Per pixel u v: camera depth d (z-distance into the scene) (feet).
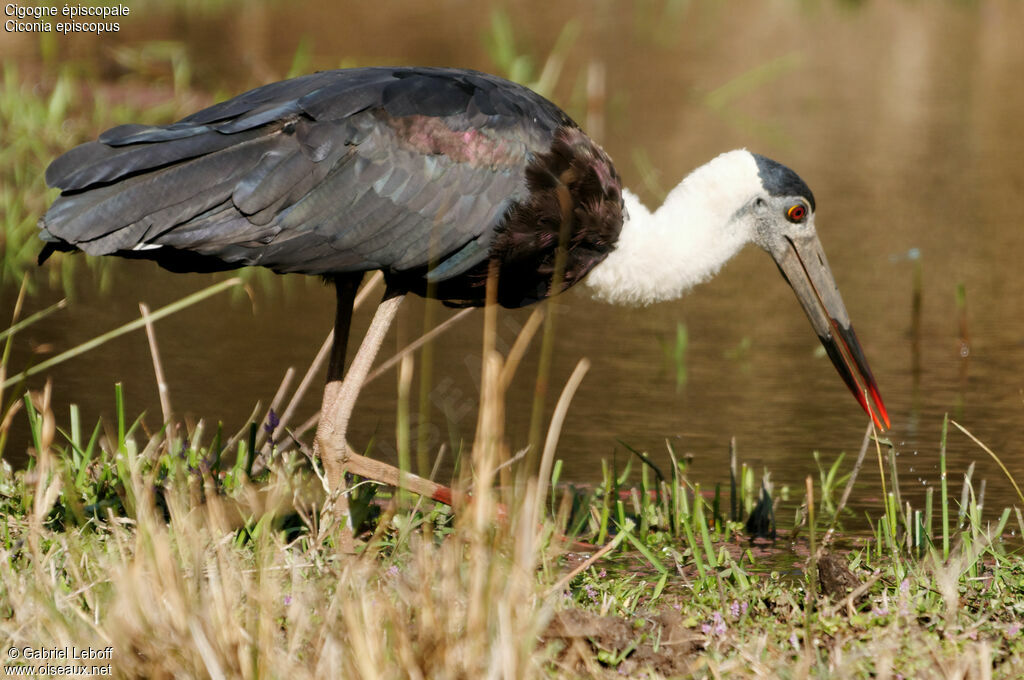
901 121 87.92
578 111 86.33
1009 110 92.38
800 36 126.93
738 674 22.22
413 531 29.17
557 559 27.30
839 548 31.48
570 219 31.68
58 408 39.63
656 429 39.99
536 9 136.15
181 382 42.52
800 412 41.68
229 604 21.79
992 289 54.24
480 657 20.76
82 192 27.50
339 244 29.48
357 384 30.55
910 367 45.68
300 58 80.07
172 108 76.18
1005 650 23.21
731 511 33.58
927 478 36.14
